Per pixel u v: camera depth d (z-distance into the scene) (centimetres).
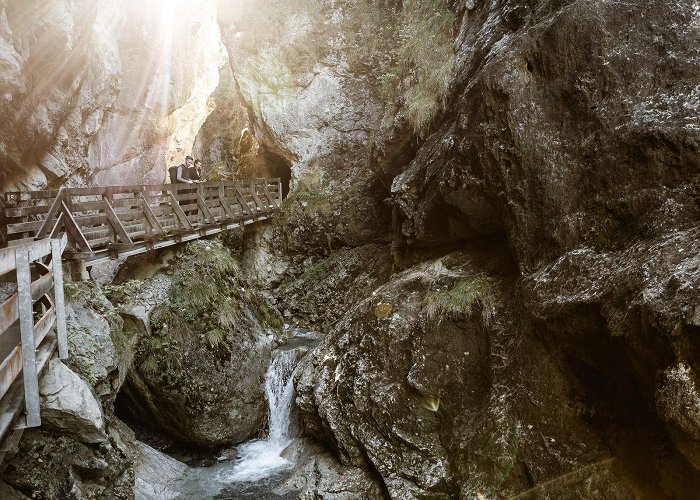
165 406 716
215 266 859
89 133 1037
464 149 629
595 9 517
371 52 1258
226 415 738
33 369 320
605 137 484
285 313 1133
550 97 544
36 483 404
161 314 734
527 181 547
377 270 1055
